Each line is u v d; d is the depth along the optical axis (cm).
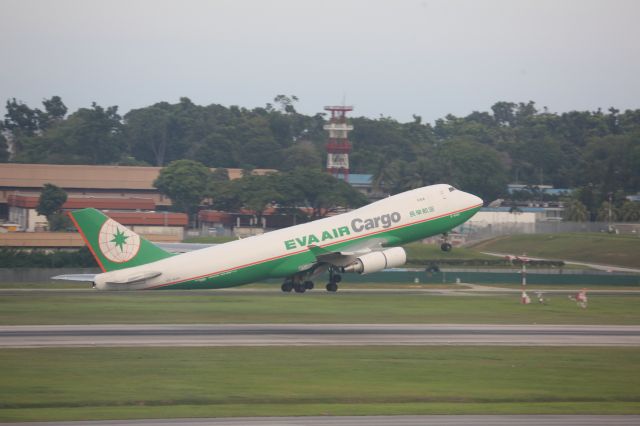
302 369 17400
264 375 16762
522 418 13562
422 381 16500
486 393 15600
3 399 14538
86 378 16262
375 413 13800
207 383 15975
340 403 14750
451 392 15600
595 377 17288
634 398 15538
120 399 14662
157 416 13400
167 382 16000
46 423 12888
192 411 13812
